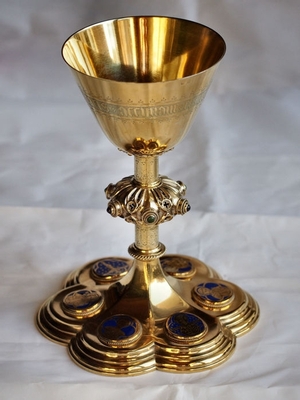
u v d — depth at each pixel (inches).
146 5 77.4
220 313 48.8
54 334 47.6
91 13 77.9
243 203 69.0
